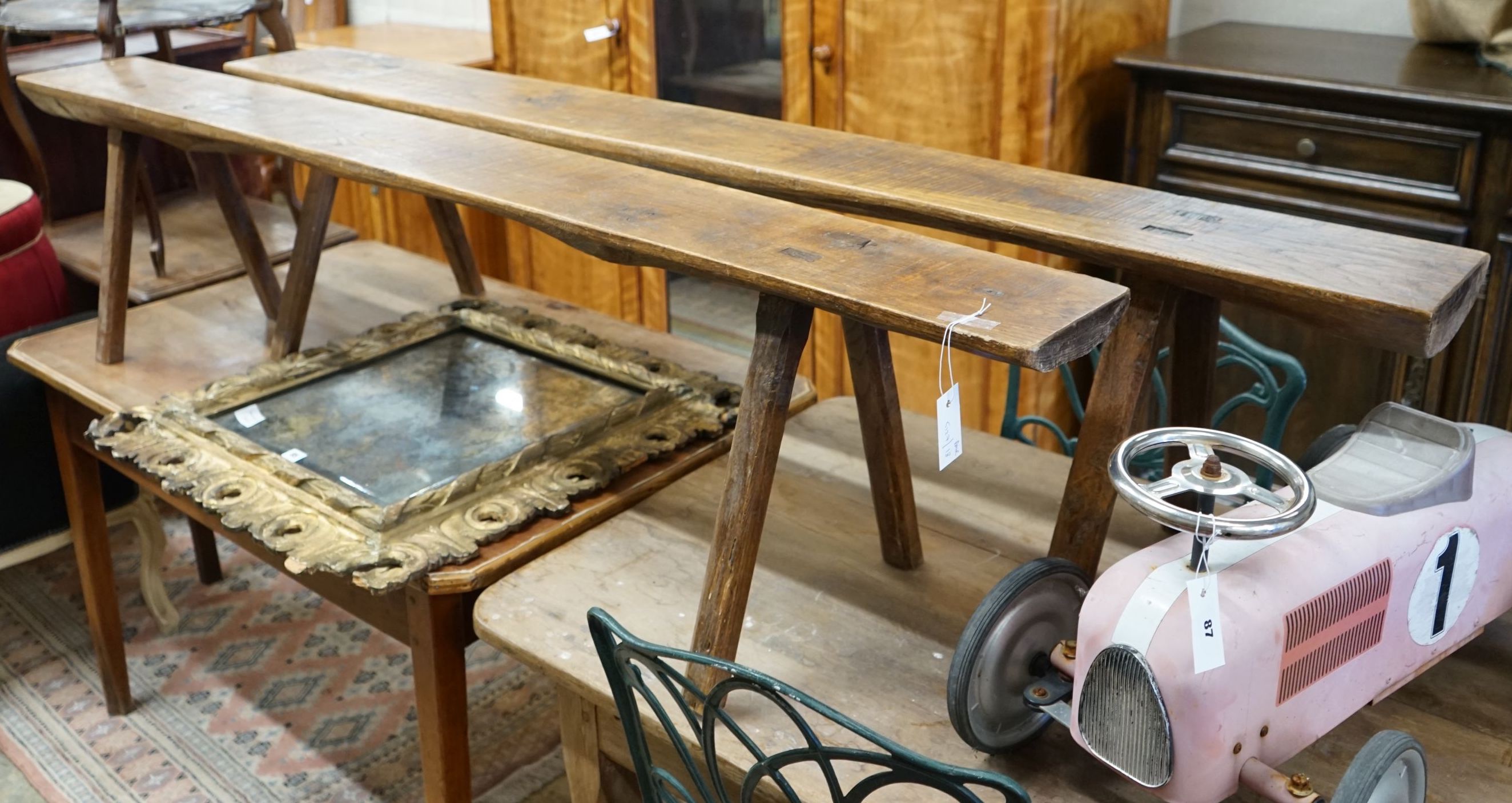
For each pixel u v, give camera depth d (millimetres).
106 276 2279
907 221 1537
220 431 1969
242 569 3119
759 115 3152
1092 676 1173
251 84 2250
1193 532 1088
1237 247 1332
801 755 1061
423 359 2273
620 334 2396
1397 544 1236
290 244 2959
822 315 3299
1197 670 1095
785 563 1706
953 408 1249
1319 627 1179
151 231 2730
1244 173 2529
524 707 2602
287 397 2131
